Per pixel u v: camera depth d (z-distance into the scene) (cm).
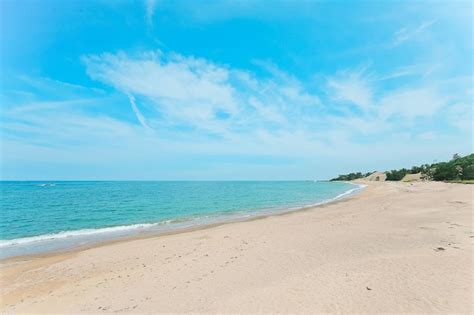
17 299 883
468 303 597
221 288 794
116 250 1413
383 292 674
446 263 852
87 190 7931
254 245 1303
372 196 4538
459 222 1595
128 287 885
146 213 3005
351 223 1772
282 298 684
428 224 1584
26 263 1256
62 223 2391
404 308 594
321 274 829
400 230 1447
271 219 2334
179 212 3089
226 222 2327
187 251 1299
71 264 1212
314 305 635
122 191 7344
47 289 950
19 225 2300
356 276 790
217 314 634
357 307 611
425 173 11919
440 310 577
